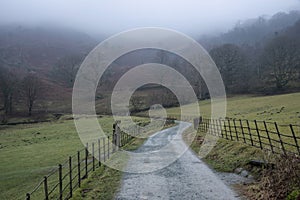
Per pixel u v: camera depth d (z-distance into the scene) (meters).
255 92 91.88
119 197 12.89
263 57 104.94
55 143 39.34
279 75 89.94
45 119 80.69
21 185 18.83
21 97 95.06
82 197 13.00
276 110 46.16
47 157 28.39
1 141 47.28
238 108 61.19
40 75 146.38
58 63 149.12
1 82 91.31
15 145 41.75
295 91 83.00
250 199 11.55
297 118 32.31
